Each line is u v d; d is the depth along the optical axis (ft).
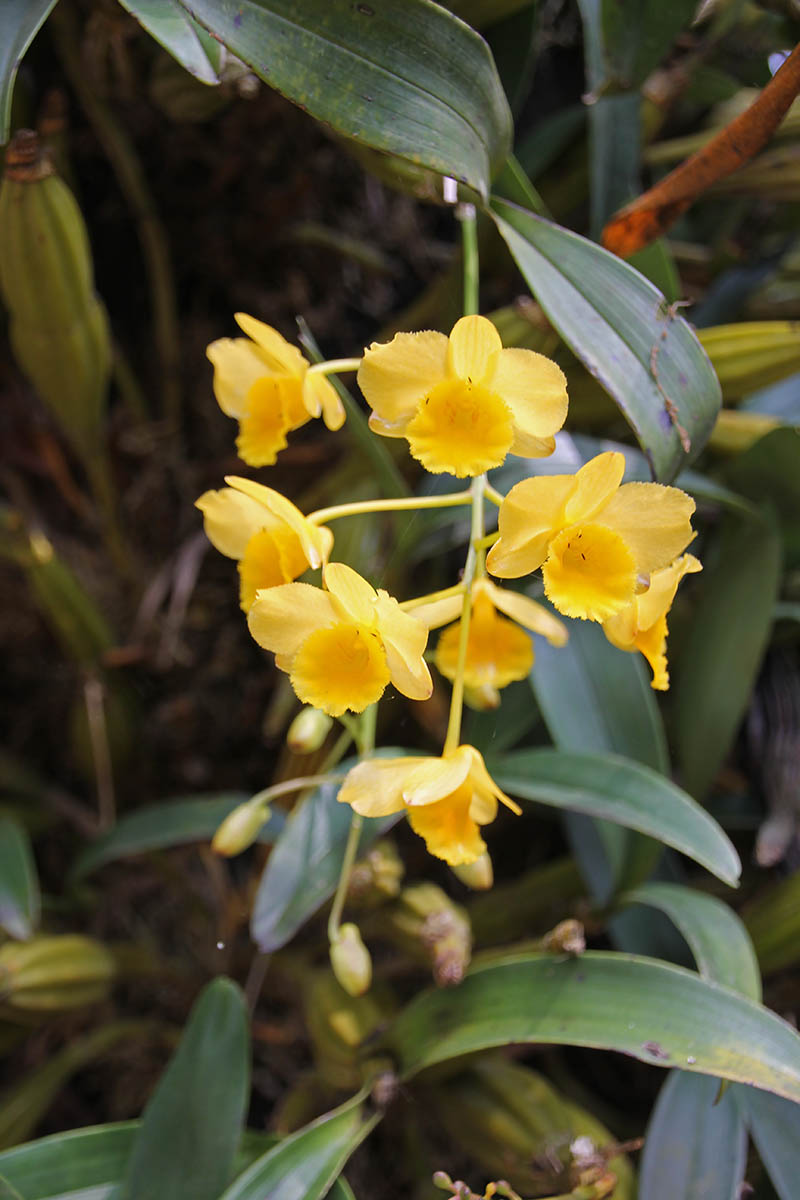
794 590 1.63
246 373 1.35
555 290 1.26
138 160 1.64
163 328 1.72
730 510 1.58
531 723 1.57
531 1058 1.71
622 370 1.25
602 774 1.39
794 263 1.72
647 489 1.23
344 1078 1.45
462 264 1.57
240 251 1.74
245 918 1.62
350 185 1.77
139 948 1.66
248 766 1.80
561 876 1.60
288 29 1.19
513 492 1.20
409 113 1.22
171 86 1.49
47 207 1.38
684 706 1.58
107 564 1.80
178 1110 1.32
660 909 1.52
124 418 1.77
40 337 1.48
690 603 1.65
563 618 1.50
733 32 1.53
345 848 1.40
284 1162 1.32
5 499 1.78
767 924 1.51
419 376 1.23
